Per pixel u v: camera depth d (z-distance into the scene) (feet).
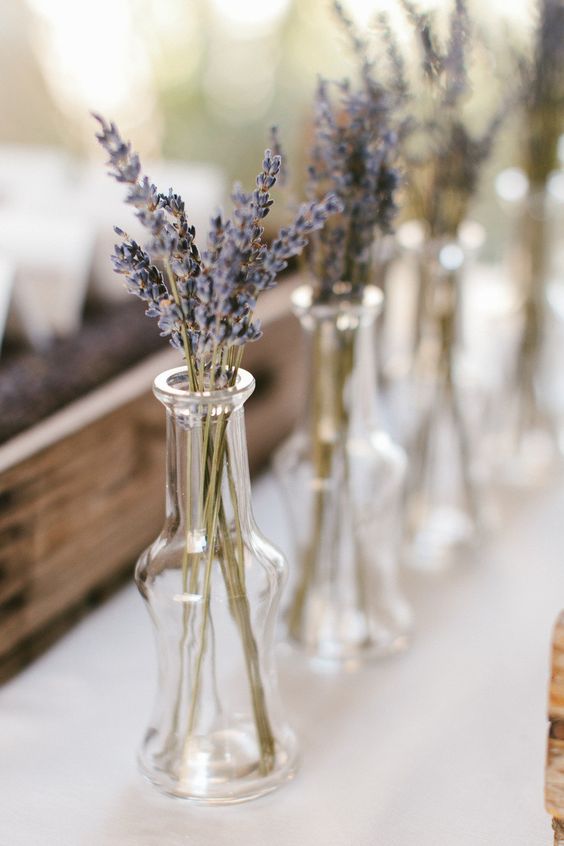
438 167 2.44
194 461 1.89
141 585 1.95
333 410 2.19
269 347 2.85
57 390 2.41
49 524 2.26
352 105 2.07
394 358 2.64
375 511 2.22
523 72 2.73
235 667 1.96
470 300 3.54
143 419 2.46
